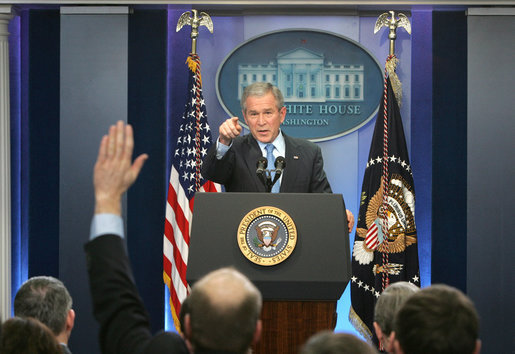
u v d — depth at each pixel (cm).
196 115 856
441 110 899
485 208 850
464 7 868
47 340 262
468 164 853
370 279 848
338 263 366
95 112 865
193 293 223
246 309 218
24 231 912
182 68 907
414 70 902
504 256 847
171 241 850
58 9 906
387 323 340
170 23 905
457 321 215
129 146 227
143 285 898
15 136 912
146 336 227
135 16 902
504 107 854
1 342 260
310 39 907
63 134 864
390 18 870
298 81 907
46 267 907
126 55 866
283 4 866
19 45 913
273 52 906
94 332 852
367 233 846
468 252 848
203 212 380
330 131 907
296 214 376
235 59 904
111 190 226
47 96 912
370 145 900
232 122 509
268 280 364
